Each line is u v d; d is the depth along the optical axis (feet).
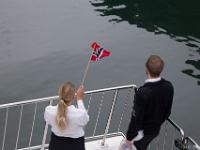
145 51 81.00
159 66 20.75
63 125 20.44
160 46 82.99
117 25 89.81
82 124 20.77
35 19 89.71
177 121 62.03
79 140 21.26
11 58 75.77
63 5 96.73
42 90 67.67
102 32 86.94
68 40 83.20
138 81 71.77
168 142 54.75
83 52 79.30
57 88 68.49
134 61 77.56
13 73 71.51
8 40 81.41
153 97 21.16
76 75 72.43
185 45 83.61
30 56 76.79
